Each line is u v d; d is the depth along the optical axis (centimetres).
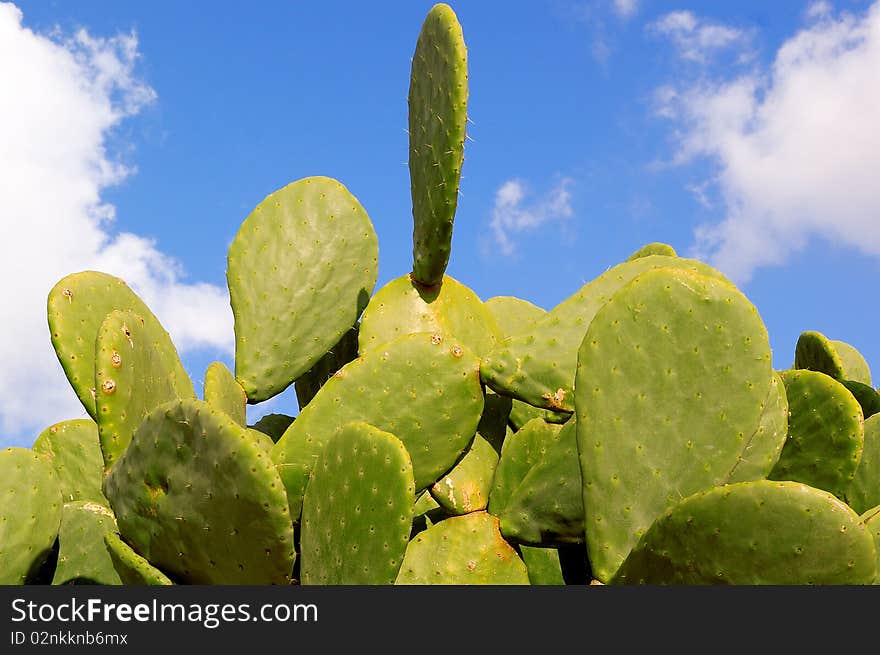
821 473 161
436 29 186
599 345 140
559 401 166
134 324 151
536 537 157
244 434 126
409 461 134
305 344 201
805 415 162
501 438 184
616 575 133
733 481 151
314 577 140
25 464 156
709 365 137
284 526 127
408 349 160
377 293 198
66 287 165
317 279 203
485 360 166
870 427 170
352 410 158
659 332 139
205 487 130
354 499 136
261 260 203
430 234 189
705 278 139
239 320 200
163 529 136
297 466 147
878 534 140
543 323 170
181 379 176
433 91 187
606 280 174
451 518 161
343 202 209
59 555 164
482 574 156
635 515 136
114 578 164
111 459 143
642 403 138
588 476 138
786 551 119
